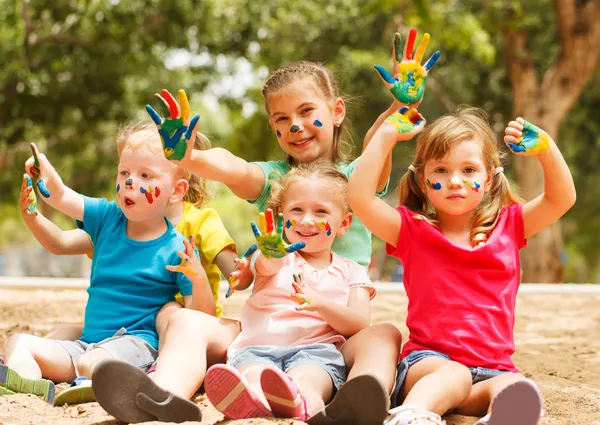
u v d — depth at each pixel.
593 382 4.43
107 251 4.06
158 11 17.77
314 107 4.23
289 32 19.14
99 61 18.20
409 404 2.93
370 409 2.83
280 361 3.50
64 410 3.30
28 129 19.88
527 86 16.94
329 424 2.90
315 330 3.59
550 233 17.23
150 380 2.99
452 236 3.58
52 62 18.20
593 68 16.66
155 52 19.81
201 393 3.72
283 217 3.78
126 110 19.45
